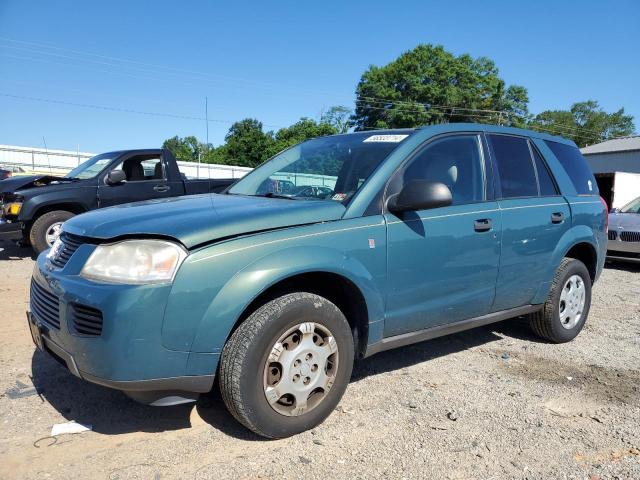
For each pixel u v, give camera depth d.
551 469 2.81
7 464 2.68
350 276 3.13
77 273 2.75
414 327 3.62
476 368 4.25
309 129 62.12
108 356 2.54
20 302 5.82
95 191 8.69
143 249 2.64
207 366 2.71
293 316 2.90
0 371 3.86
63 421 3.15
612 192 22.09
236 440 2.98
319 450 2.90
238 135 61.69
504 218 4.08
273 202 3.38
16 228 8.34
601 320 5.95
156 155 9.41
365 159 3.70
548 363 4.42
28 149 31.14
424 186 3.23
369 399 3.59
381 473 2.71
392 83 59.53
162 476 2.62
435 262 3.60
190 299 2.63
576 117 86.12
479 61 63.44
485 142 4.25
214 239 2.76
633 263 10.02
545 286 4.59
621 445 3.08
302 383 2.98
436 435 3.12
